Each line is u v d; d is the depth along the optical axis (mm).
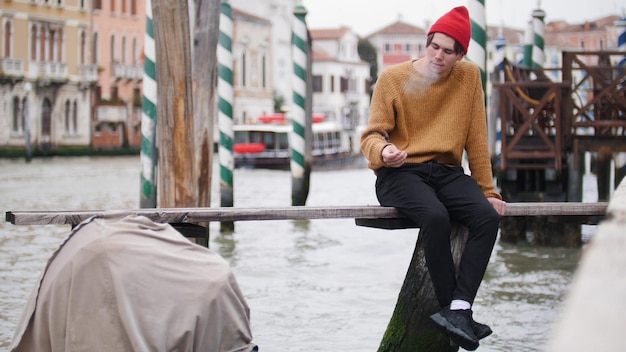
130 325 3932
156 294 4016
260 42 77125
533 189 13641
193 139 9617
